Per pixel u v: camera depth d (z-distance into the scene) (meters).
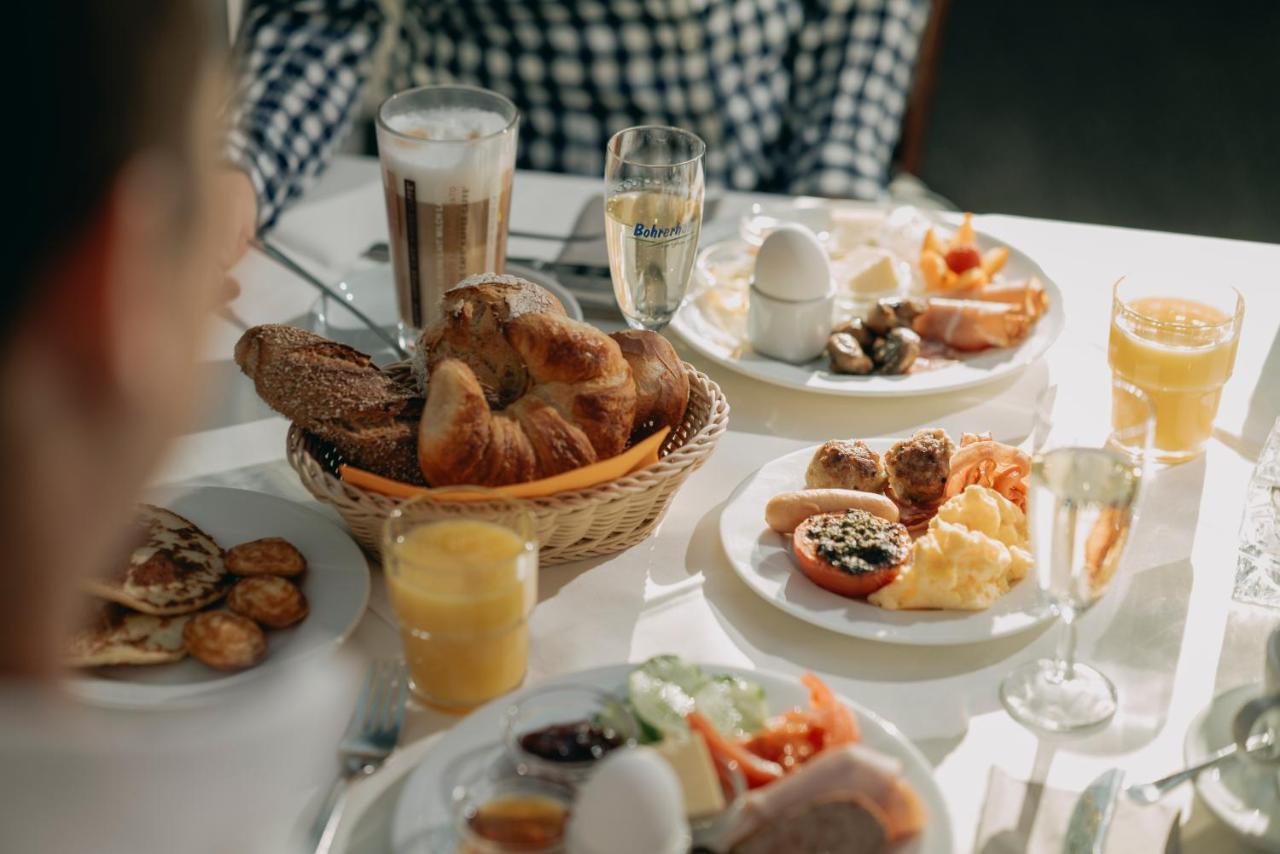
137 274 0.33
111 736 0.75
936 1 2.35
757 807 0.69
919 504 1.07
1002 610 0.94
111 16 0.30
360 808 0.77
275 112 1.68
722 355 1.33
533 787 0.68
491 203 1.26
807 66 2.25
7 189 0.30
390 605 0.97
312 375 0.99
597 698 0.76
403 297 1.31
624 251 1.24
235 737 0.78
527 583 0.84
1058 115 4.05
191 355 0.36
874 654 0.93
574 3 2.05
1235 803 0.76
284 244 1.56
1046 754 0.83
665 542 1.06
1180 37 4.41
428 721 0.85
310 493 1.01
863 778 0.71
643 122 2.16
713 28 2.09
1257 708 0.77
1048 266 1.54
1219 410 1.27
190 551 0.94
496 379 1.04
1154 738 0.85
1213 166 3.79
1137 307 1.22
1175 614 0.98
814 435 1.22
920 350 1.35
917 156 2.48
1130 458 0.83
